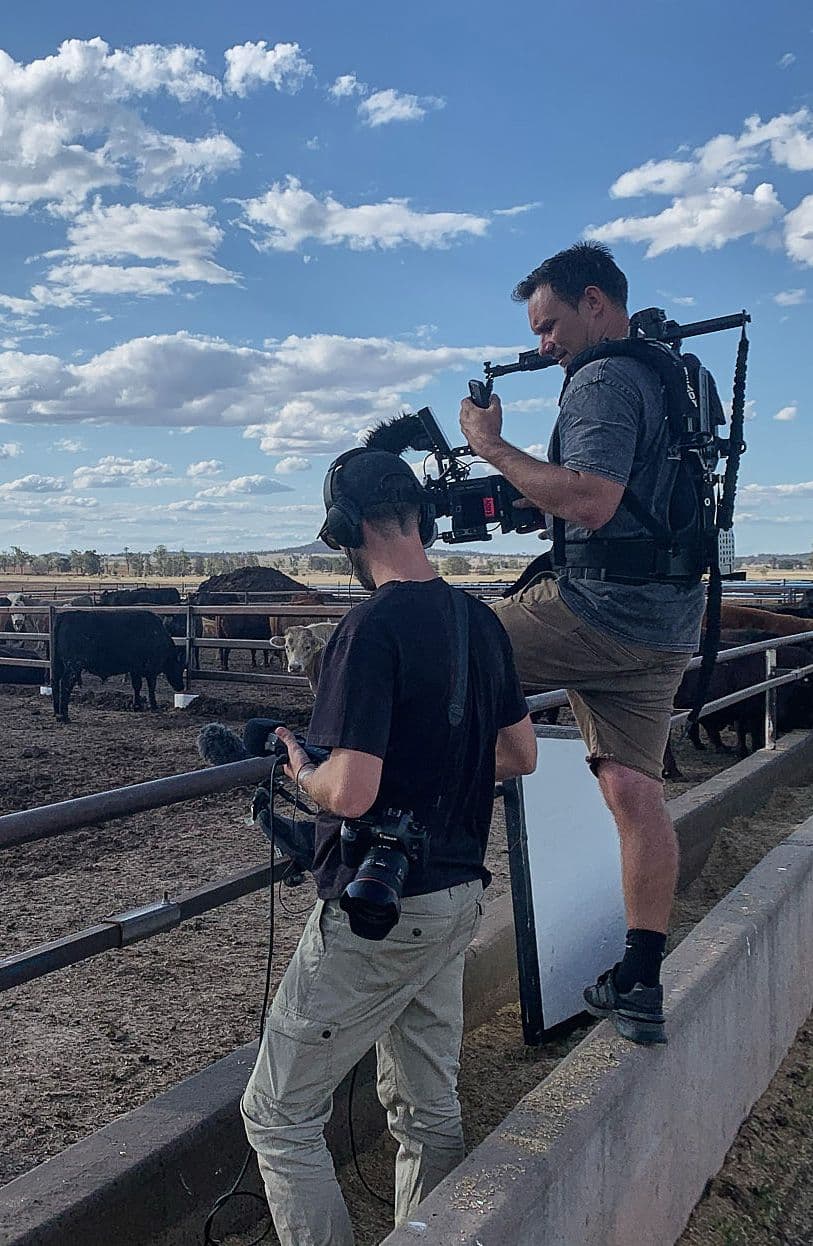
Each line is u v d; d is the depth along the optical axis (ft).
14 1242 7.59
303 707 43.47
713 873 21.03
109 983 14.28
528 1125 8.17
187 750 34.14
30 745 35.32
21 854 21.18
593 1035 9.89
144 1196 8.59
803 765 31.12
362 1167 10.80
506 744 8.53
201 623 75.41
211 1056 12.07
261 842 22.15
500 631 8.38
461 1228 6.90
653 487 9.89
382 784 7.56
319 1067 7.61
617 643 10.18
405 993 7.77
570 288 10.28
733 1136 11.68
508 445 9.78
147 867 20.20
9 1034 12.67
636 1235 9.20
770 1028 13.00
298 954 7.79
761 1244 10.40
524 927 12.53
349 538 8.09
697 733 37.60
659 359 9.90
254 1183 9.68
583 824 13.75
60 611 43.39
